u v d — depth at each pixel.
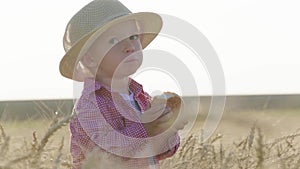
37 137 4.51
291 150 5.25
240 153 5.10
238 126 5.68
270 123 5.66
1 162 4.38
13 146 4.66
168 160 5.33
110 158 4.75
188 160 5.24
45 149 4.65
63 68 5.35
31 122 5.39
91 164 4.12
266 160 4.97
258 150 4.58
